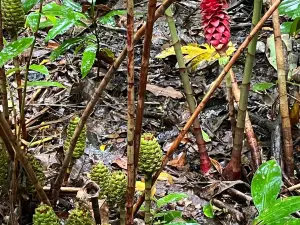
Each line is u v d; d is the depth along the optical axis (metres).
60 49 1.67
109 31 2.22
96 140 1.62
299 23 1.38
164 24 2.28
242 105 1.28
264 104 1.76
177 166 1.50
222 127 1.68
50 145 1.59
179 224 0.96
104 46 2.12
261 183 0.89
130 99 0.82
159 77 1.96
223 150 1.57
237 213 1.27
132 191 0.90
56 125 1.70
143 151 0.94
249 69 1.23
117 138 1.64
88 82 1.81
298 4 1.33
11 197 1.05
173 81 1.93
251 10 2.39
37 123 1.72
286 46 1.88
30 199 1.17
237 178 1.39
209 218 1.29
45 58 2.06
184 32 2.23
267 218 0.76
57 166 1.44
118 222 1.15
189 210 1.32
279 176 0.89
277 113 1.64
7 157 1.08
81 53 2.08
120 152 1.58
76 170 1.43
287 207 0.76
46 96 1.85
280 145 1.44
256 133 1.60
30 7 1.18
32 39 0.84
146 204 1.00
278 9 1.35
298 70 1.75
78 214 0.93
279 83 1.37
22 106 1.11
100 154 1.56
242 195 1.31
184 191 1.39
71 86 1.86
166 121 1.68
